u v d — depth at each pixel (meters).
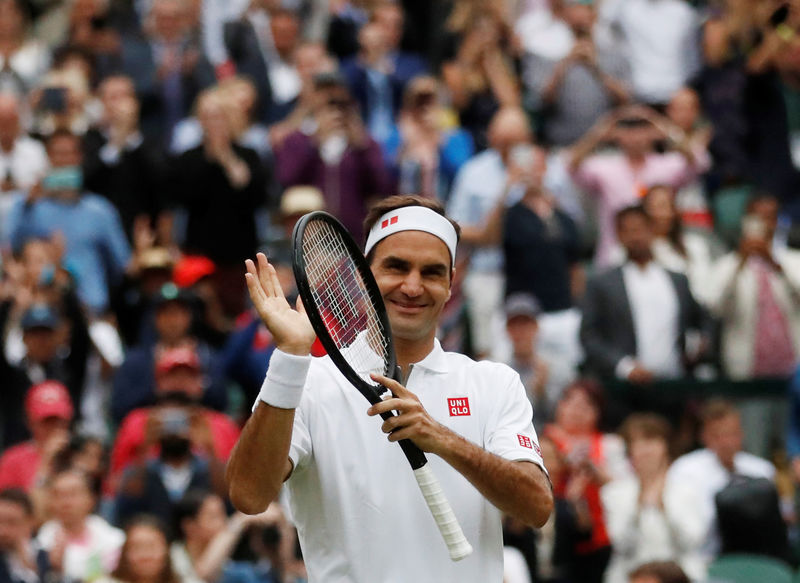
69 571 33.72
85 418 42.38
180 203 47.41
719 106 55.47
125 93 50.97
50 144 46.53
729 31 56.81
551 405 41.69
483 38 57.88
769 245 46.38
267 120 56.09
